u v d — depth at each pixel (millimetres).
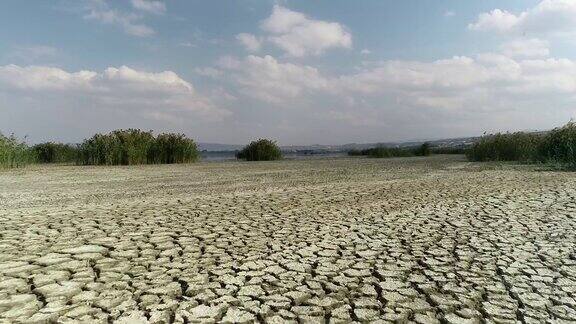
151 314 2797
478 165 17625
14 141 20188
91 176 14234
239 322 2691
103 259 4008
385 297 3088
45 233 5055
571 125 17156
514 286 3273
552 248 4285
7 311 2830
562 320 2703
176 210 6703
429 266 3768
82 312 2826
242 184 10992
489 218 5789
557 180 10344
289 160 29875
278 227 5371
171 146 25094
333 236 4871
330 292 3188
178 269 3715
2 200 8023
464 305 2943
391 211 6434
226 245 4504
